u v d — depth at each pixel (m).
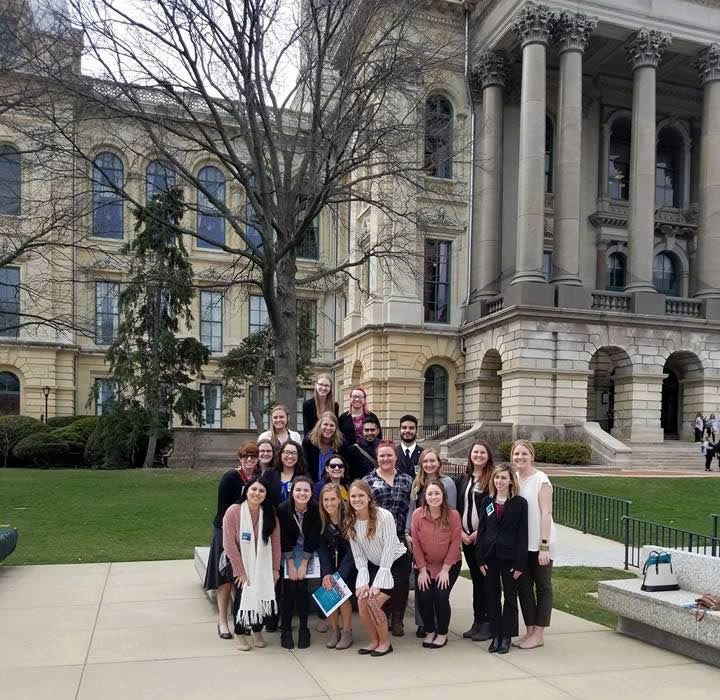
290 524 7.16
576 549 14.47
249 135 19.52
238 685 5.97
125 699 5.62
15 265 40.38
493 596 7.09
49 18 28.64
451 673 6.38
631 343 34.19
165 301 30.92
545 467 27.70
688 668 6.60
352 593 7.26
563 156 34.88
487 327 35.34
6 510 17.48
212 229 46.09
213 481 23.52
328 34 18.42
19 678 6.09
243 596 6.87
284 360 18.50
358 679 6.17
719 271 36.28
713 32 37.03
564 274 34.31
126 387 30.64
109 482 23.02
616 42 38.06
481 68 37.75
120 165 40.09
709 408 35.28
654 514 18.27
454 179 38.59
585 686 6.08
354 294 41.06
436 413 38.62
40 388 41.69
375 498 7.61
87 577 10.53
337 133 18.94
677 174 44.06
